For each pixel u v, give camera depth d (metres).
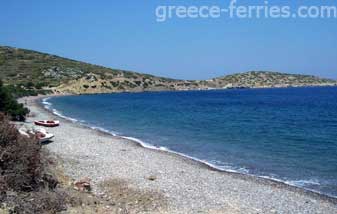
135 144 32.25
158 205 15.62
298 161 26.00
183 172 22.17
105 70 189.75
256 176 22.00
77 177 18.75
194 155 28.19
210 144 33.03
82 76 169.88
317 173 22.70
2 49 187.25
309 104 90.31
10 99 45.97
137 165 23.34
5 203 12.09
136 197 16.39
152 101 105.06
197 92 189.25
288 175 22.27
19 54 185.50
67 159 23.09
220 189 18.86
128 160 24.86
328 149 30.14
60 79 162.62
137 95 147.50
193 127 45.19
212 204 16.23
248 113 65.94
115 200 15.75
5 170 13.65
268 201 17.19
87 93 154.88
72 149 27.72
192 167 23.80
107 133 39.56
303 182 20.75
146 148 30.41
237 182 20.42
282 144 32.81
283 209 16.12
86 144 30.62
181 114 63.66
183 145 32.50
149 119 55.06
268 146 31.86
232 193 18.23
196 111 70.50
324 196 18.27
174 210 15.11
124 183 18.53
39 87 140.62
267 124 48.44
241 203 16.66
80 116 60.03
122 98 122.50
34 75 160.25
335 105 85.06
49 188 14.56
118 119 55.28
